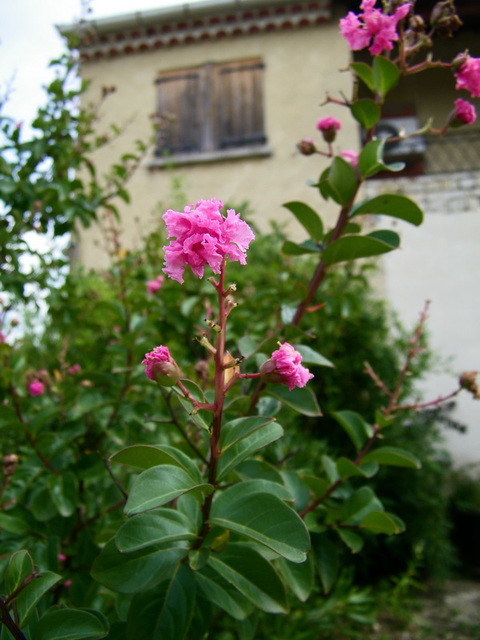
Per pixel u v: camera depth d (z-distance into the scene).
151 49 7.15
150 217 6.65
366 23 1.78
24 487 2.03
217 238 1.11
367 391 4.59
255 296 3.50
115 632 1.37
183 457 1.29
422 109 7.17
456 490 5.35
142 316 2.90
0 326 2.60
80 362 3.49
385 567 4.57
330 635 3.43
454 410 5.69
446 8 1.84
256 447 1.28
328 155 2.06
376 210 1.83
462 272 5.90
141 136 6.95
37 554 1.71
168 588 1.25
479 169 6.13
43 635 1.19
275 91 6.83
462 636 3.79
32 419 2.10
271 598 1.22
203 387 1.96
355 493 1.84
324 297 2.88
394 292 5.93
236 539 1.32
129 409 2.34
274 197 6.57
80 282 4.08
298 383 1.22
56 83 2.93
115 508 2.08
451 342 5.79
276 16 6.78
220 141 6.87
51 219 2.92
